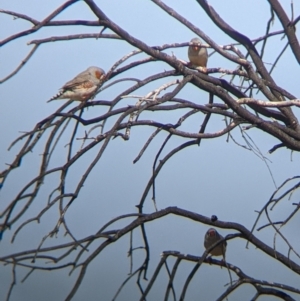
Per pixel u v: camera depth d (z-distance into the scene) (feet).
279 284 38.63
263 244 39.19
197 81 38.01
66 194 33.01
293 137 39.96
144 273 38.29
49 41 33.96
